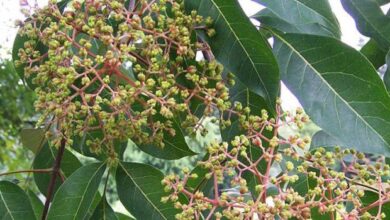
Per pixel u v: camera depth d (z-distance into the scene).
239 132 0.64
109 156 0.64
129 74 0.71
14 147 2.29
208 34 0.62
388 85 0.66
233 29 0.61
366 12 0.70
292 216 0.58
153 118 0.66
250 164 0.59
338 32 0.63
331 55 0.60
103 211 0.67
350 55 0.60
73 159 0.76
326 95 0.60
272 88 0.60
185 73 0.63
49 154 0.76
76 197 0.63
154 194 0.65
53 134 0.65
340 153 0.63
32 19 0.62
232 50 0.61
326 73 0.60
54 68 0.59
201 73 0.63
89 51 0.60
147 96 0.62
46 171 0.68
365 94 0.59
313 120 0.59
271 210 0.54
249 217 0.55
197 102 0.65
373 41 0.76
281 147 0.67
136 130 0.61
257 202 0.55
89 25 0.59
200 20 0.61
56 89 0.60
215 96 0.62
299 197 0.56
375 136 0.58
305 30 0.66
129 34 0.58
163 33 0.60
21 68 0.68
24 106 2.50
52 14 0.61
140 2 0.60
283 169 0.67
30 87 0.69
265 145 0.63
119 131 0.60
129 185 0.65
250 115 0.64
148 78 0.61
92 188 0.64
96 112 0.58
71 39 0.59
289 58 0.62
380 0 0.73
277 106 0.60
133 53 0.61
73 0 0.60
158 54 0.61
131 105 0.63
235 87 0.67
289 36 0.62
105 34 0.58
